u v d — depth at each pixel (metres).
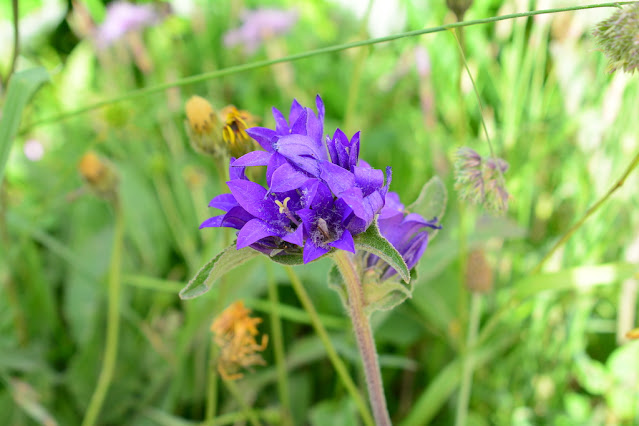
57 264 0.51
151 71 0.61
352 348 0.40
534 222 0.49
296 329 0.46
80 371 0.43
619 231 0.43
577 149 0.43
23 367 0.42
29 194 0.53
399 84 0.58
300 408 0.43
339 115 0.61
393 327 0.44
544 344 0.43
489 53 0.49
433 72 0.51
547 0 0.39
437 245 0.41
